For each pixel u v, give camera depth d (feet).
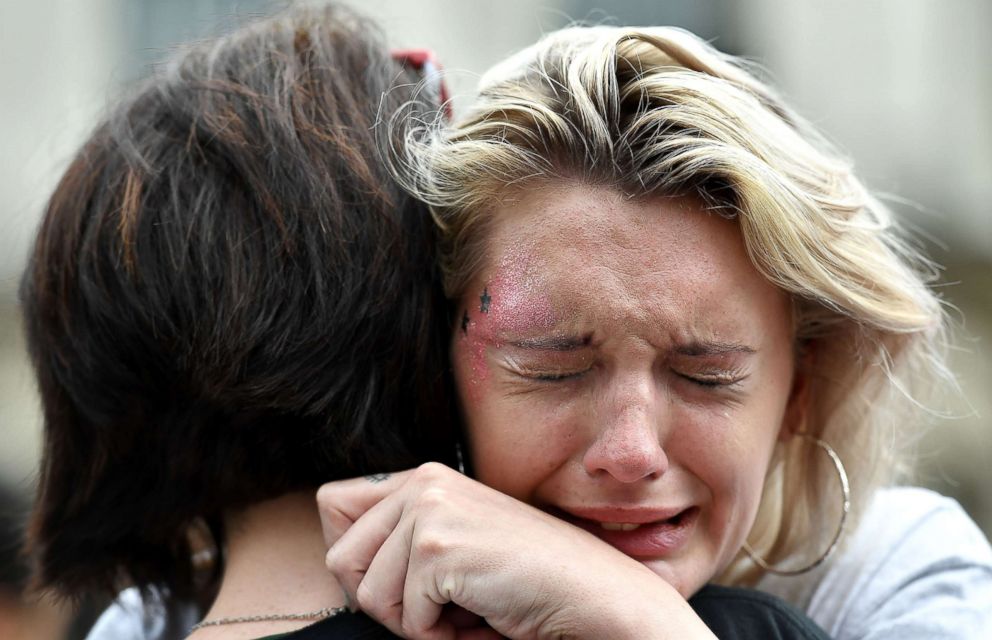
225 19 5.31
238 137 4.38
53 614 8.67
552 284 4.18
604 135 4.18
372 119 4.63
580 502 4.29
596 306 4.13
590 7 15.51
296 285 4.24
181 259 4.26
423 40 15.05
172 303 4.29
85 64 15.61
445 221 4.45
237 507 4.49
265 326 4.20
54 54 15.56
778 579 5.68
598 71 4.33
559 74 4.45
